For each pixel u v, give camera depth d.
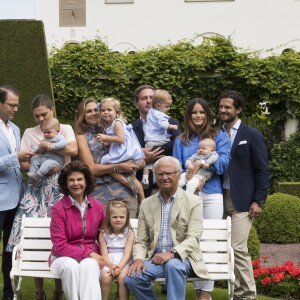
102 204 7.37
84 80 15.87
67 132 7.64
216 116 16.09
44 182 7.44
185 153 7.64
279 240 12.87
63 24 34.88
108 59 15.99
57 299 7.64
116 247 7.01
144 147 8.36
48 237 7.32
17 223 7.40
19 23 12.51
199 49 16.27
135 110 15.95
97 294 6.50
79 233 6.92
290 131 16.64
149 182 8.16
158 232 6.94
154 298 6.72
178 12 34.56
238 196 7.64
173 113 16.08
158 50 16.28
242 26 34.41
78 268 6.61
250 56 16.72
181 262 6.64
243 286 7.66
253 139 7.68
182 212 6.94
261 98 16.22
